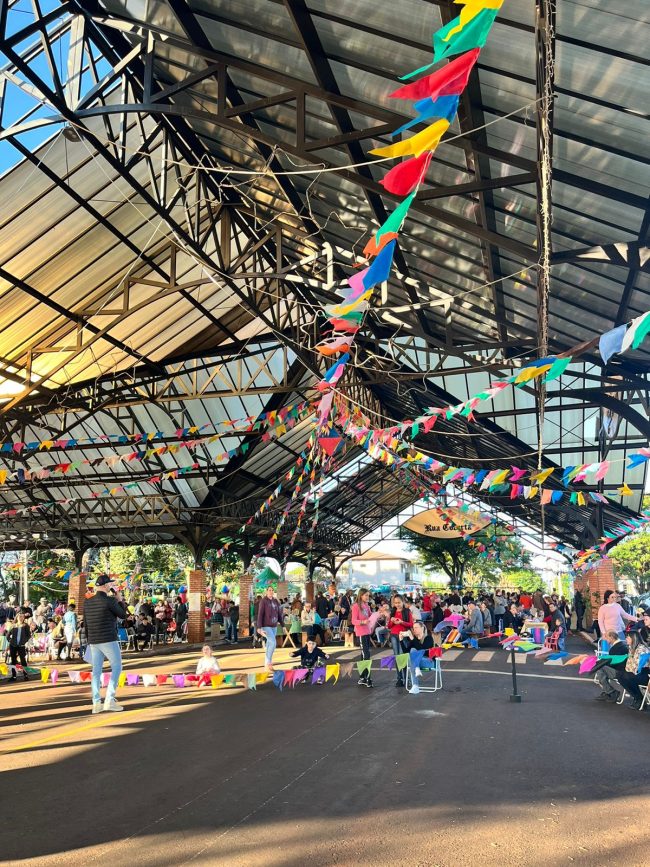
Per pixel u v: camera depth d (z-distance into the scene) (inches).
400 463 566.6
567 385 731.4
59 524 1131.9
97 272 569.6
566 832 160.7
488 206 323.0
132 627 868.0
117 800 192.4
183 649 885.8
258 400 873.5
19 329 590.2
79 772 226.2
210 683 435.2
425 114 108.9
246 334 774.5
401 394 794.8
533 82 234.7
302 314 657.0
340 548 1686.8
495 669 534.0
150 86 321.7
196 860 145.9
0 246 497.7
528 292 402.6
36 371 666.8
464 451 970.1
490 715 326.6
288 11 256.2
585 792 193.2
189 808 183.2
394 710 347.3
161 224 544.4
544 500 400.5
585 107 236.7
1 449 652.1
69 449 942.4
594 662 346.6
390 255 126.1
